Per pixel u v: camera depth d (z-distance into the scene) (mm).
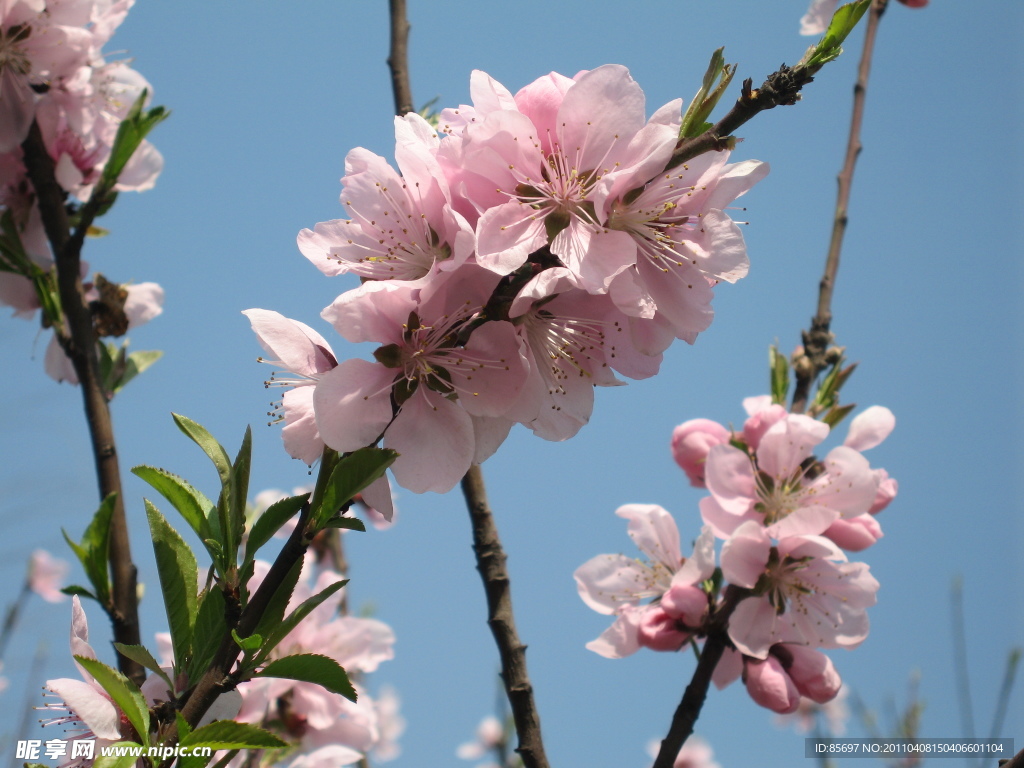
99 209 501
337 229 406
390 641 520
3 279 516
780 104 394
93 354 486
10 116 503
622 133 402
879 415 519
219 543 388
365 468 378
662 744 465
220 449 391
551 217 401
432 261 402
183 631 394
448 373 396
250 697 480
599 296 410
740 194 407
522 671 465
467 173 401
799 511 486
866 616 491
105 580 442
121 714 389
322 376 389
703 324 405
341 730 516
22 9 502
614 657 498
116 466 471
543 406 410
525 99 407
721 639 483
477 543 477
